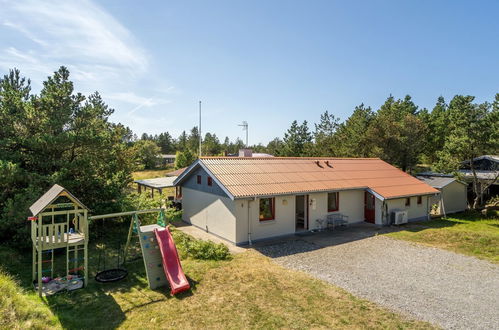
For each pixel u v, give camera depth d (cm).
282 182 1579
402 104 4622
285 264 1125
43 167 1318
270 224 1493
